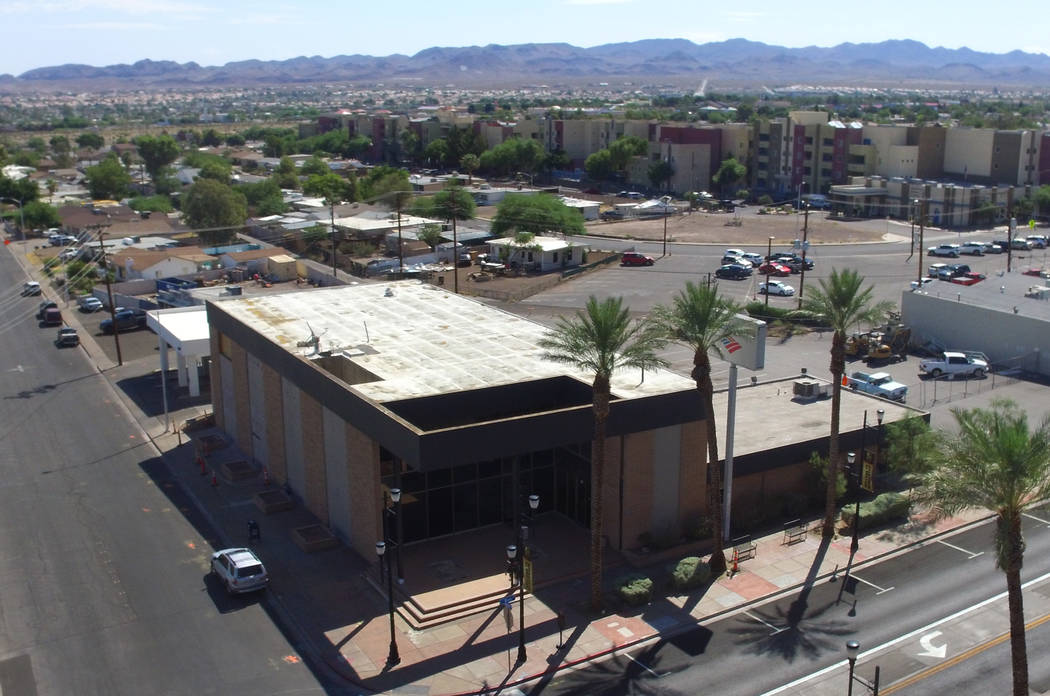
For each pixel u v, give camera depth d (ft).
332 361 172.76
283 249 412.16
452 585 141.49
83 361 284.00
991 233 472.85
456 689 117.39
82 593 143.54
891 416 187.32
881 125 600.80
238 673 121.80
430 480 156.25
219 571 146.00
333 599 140.67
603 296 342.64
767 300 320.09
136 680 120.57
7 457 204.44
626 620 133.49
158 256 388.37
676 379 162.81
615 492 152.66
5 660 125.29
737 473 163.53
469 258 424.87
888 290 337.93
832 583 143.74
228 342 208.95
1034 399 228.43
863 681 117.39
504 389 155.43
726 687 116.88
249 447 201.87
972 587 141.38
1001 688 115.96
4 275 424.05
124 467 197.88
